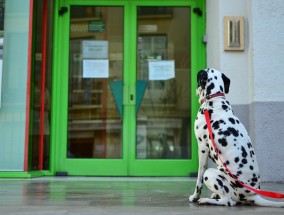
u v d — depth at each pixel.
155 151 6.45
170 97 6.53
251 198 3.46
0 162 5.89
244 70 5.85
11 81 5.95
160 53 6.58
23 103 5.93
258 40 5.65
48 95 6.36
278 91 5.59
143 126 6.48
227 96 5.82
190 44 6.54
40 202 3.74
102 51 6.55
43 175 6.21
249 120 5.78
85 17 6.56
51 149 6.27
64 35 6.46
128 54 6.50
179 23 6.59
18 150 5.89
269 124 5.55
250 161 3.44
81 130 6.43
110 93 6.51
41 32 6.29
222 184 3.48
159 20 6.59
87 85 6.51
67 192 4.48
